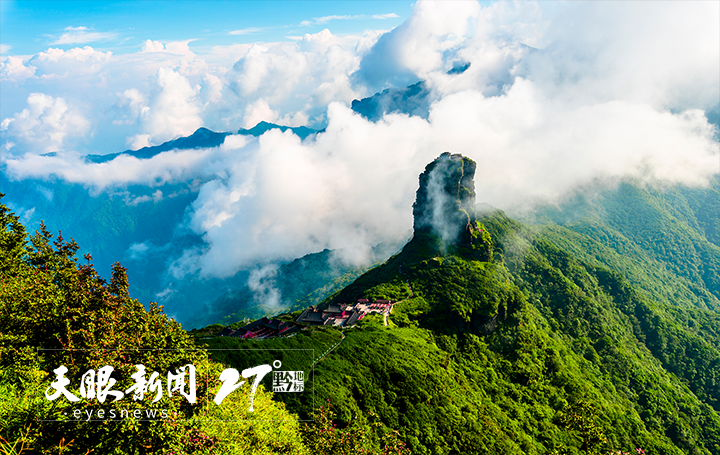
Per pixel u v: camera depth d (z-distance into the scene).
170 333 39.69
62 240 76.00
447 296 176.50
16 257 65.19
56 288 53.12
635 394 180.88
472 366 152.25
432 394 103.81
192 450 34.56
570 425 84.31
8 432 28.25
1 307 37.78
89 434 29.34
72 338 35.94
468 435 95.69
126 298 59.81
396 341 126.44
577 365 182.38
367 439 70.12
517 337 175.12
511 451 98.44
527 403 142.25
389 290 183.62
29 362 33.88
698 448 158.25
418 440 86.75
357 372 95.12
